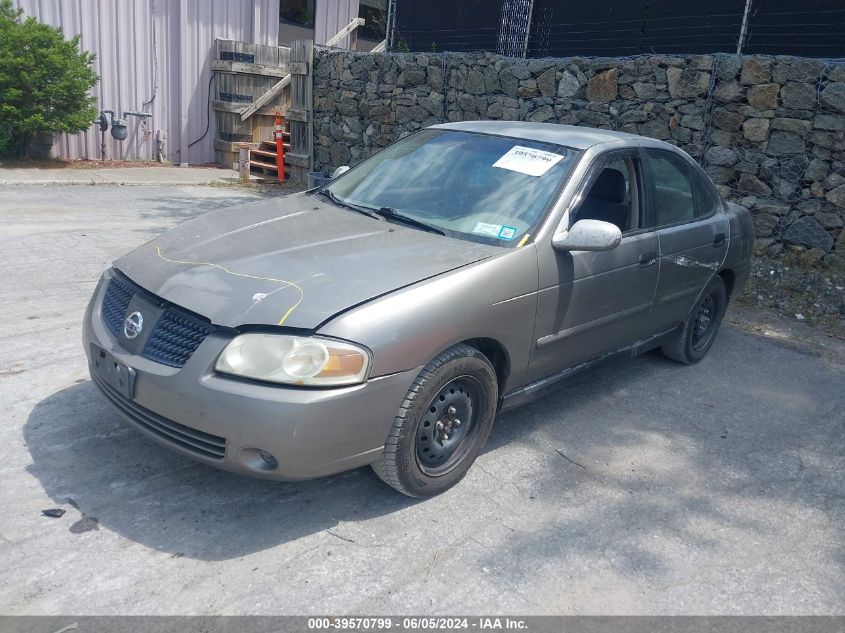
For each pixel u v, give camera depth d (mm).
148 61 14469
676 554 3326
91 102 13125
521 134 4582
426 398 3299
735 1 9195
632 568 3203
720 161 8344
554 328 3959
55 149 13688
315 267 3377
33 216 9094
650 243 4551
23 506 3293
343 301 3117
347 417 3025
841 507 3828
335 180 4883
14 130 12641
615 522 3529
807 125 7723
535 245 3787
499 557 3203
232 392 2951
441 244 3748
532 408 4707
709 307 5582
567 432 4414
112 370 3338
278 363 2959
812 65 7602
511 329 3666
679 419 4707
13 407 4160
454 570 3100
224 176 14102
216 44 15070
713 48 9445
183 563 3018
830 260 7746
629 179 4570
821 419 4863
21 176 11812
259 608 2803
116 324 3486
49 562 2961
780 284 7617
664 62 8578
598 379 5250
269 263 3430
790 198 7961
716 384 5324
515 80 9984
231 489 3547
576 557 3246
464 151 4531
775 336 6480
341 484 3670
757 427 4676
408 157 4688
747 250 5773
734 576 3209
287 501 3490
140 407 3258
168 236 3971
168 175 13609
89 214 9555
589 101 9289
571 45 11039
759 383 5406
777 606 3043
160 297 3295
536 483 3818
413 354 3174
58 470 3586
